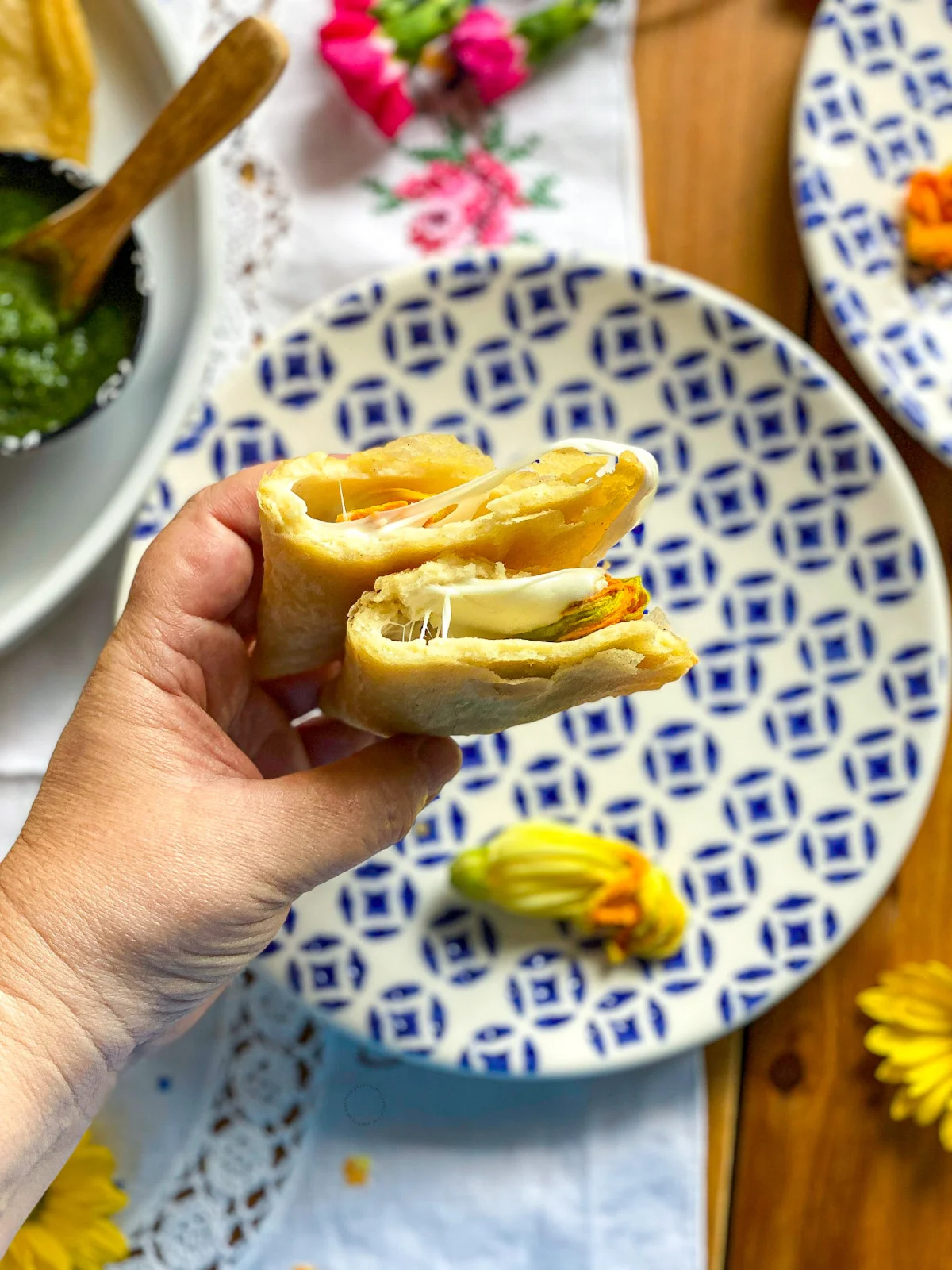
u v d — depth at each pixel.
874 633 0.43
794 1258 0.43
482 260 0.43
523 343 0.44
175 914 0.28
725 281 0.46
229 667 0.34
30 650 0.42
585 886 0.41
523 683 0.27
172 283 0.43
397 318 0.43
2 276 0.40
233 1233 0.42
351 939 0.41
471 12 0.45
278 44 0.36
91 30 0.43
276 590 0.30
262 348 0.43
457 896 0.42
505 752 0.43
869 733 0.43
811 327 0.46
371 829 0.30
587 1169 0.42
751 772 0.43
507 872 0.41
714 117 0.46
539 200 0.46
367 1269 0.42
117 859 0.28
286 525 0.28
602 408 0.45
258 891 0.29
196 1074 0.42
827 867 0.42
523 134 0.46
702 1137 0.42
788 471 0.44
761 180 0.46
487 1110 0.43
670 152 0.46
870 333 0.44
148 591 0.32
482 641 0.27
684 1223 0.42
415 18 0.44
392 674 0.27
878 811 0.42
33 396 0.40
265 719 0.38
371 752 0.31
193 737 0.31
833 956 0.44
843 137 0.45
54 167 0.40
